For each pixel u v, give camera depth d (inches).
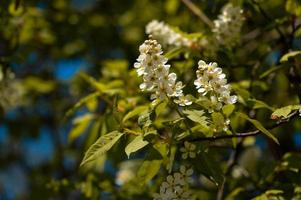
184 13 293.7
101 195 206.2
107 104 190.7
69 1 354.3
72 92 318.3
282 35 199.0
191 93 153.8
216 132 134.0
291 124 270.2
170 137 130.6
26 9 252.7
